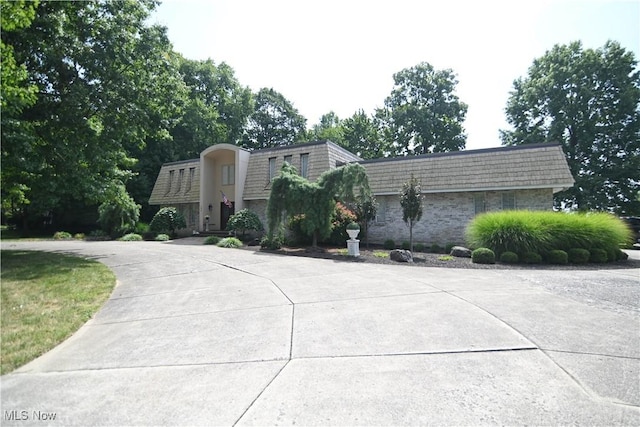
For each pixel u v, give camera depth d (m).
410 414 2.42
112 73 12.26
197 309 5.50
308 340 3.95
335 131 45.00
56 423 2.42
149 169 32.38
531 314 4.80
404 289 6.62
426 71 38.38
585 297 5.85
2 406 2.68
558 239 11.20
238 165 21.97
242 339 4.06
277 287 6.98
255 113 43.56
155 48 13.84
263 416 2.44
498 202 15.41
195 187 25.38
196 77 37.38
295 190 14.38
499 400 2.59
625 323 4.39
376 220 18.17
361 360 3.37
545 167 14.34
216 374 3.15
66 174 11.58
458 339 3.87
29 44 10.41
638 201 25.70
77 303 5.91
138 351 3.80
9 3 7.04
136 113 13.30
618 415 2.38
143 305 5.88
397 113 37.75
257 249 15.51
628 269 9.70
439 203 16.67
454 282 7.36
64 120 11.51
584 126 27.06
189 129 33.50
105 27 12.24
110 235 25.03
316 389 2.82
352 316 4.85
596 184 26.00
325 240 17.14
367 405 2.55
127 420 2.44
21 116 10.77
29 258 11.37
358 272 8.87
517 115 31.66
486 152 16.12
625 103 25.72
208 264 10.54
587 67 27.41
